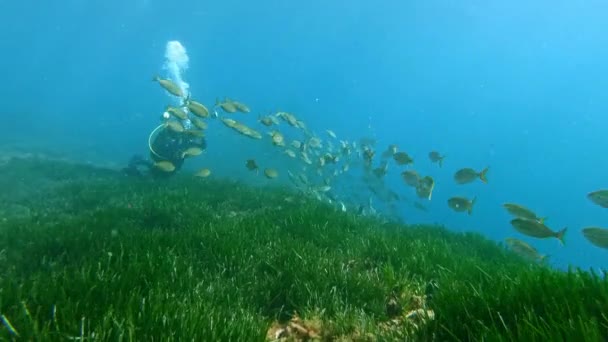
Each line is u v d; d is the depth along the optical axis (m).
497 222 38.94
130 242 6.23
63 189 14.76
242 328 3.29
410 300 4.77
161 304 3.37
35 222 9.37
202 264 5.65
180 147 17.45
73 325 2.94
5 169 17.70
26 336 2.74
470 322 3.19
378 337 3.53
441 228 12.12
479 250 9.75
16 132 39.47
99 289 3.72
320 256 5.98
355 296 4.73
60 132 47.06
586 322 2.50
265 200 13.13
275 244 6.55
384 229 10.24
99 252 5.93
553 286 3.29
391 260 6.49
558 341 2.40
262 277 5.32
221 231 7.26
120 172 19.83
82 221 8.59
